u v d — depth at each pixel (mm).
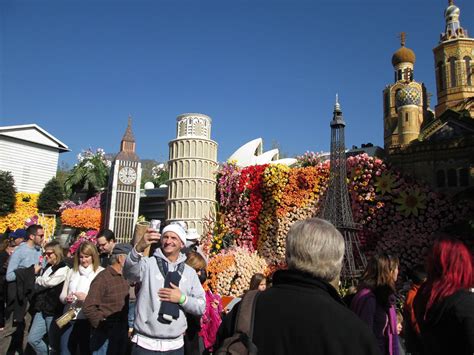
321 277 2453
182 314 4402
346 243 15125
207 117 23859
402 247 15156
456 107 17484
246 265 16266
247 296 2586
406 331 3838
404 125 20891
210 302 6660
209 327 6516
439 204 14836
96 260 6332
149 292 4379
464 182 14531
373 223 15984
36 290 6832
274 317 2342
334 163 16578
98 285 5551
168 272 4496
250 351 2221
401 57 29938
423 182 15336
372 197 16172
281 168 19297
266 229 19453
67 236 29688
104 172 34750
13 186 32781
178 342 4348
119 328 5648
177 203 22703
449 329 2949
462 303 2926
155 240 4555
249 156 29891
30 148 37656
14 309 7945
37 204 33406
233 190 21328
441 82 27844
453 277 3121
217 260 16250
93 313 5352
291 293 2396
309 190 18359
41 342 6902
